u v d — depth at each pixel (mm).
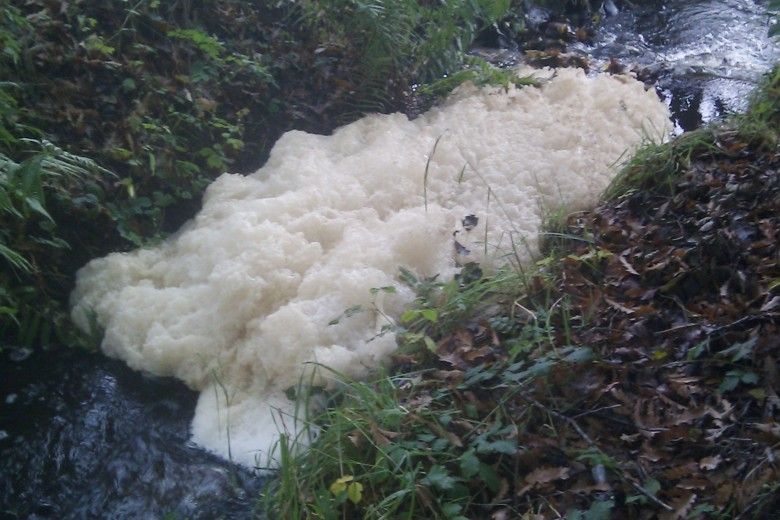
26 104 3926
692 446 2861
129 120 4082
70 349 3695
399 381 3303
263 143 4543
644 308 3406
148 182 4121
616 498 2758
